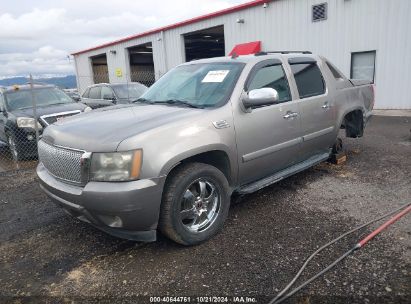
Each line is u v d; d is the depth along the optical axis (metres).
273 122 4.10
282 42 14.76
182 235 3.28
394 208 4.04
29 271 3.19
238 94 3.79
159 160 3.03
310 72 4.93
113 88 11.28
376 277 2.80
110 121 3.47
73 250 3.52
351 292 2.64
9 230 4.04
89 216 3.10
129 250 3.45
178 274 2.99
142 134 3.06
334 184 4.94
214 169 3.49
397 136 7.96
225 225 3.83
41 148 3.74
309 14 13.65
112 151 2.95
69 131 3.39
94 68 29.61
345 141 7.66
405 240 3.32
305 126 4.60
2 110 8.25
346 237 3.44
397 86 12.05
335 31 13.07
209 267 3.07
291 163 4.64
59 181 3.35
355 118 6.02
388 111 11.96
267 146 4.07
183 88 4.27
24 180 6.02
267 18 15.06
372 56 12.48
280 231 3.64
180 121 3.33
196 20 18.03
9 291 2.90
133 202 2.92
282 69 4.48
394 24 11.68
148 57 29.00
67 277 3.06
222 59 4.45
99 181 2.98
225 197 3.63
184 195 3.30
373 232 3.46
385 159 6.07
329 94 5.06
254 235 3.59
